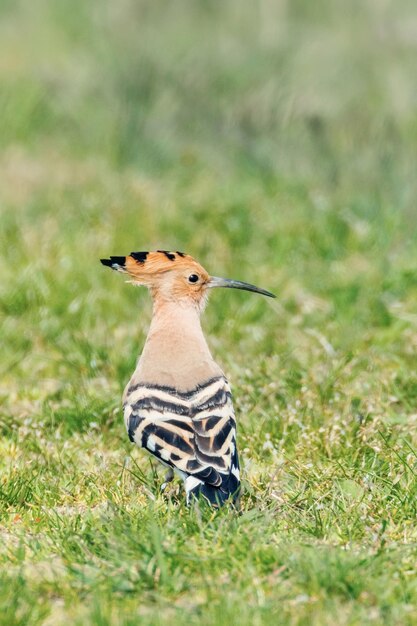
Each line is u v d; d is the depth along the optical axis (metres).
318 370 18.19
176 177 31.03
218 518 12.23
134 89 37.25
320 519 12.59
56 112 36.28
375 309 21.38
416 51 37.75
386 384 17.62
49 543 12.38
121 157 33.31
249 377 17.86
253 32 41.38
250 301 21.73
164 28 43.31
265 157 32.50
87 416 16.86
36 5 48.03
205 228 26.23
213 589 11.03
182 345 14.32
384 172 31.17
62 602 11.05
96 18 45.44
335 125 33.66
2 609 10.42
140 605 10.91
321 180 30.75
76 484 14.34
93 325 21.16
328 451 15.13
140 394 13.42
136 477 14.42
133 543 11.77
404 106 33.94
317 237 25.30
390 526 12.59
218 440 12.88
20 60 41.12
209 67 37.38
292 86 35.38
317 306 21.69
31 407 18.11
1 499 13.93
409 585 10.91
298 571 11.19
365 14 41.38
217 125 35.03
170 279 14.87
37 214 27.75
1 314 21.77
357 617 10.36
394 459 14.54
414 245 24.97
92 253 24.58
